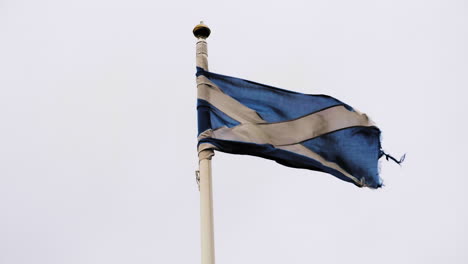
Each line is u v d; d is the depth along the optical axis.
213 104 12.02
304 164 12.27
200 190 10.73
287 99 12.84
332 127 12.87
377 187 12.88
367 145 13.00
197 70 12.41
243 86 12.59
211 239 9.97
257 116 12.34
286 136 12.41
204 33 13.16
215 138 11.55
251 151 11.85
